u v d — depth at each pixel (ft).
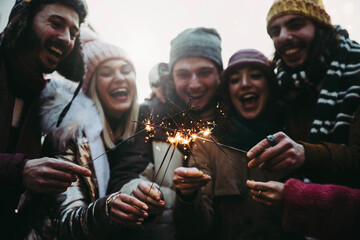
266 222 3.95
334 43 4.29
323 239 3.17
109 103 4.54
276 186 3.25
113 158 4.40
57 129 4.30
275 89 4.40
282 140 3.35
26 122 4.19
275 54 4.58
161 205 3.56
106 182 4.25
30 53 4.26
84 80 4.58
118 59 4.64
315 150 3.41
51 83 4.47
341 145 3.60
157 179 4.29
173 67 4.71
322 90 4.10
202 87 4.56
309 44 4.29
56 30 4.34
